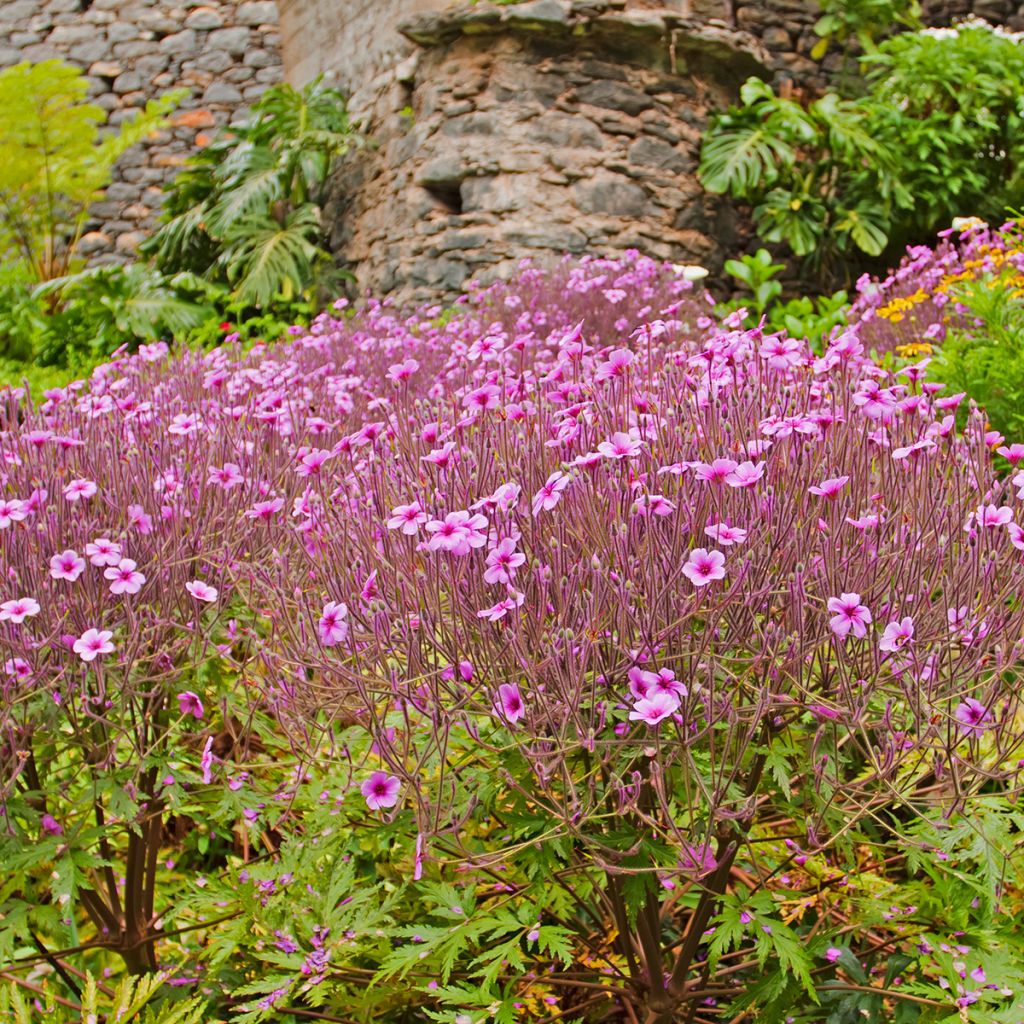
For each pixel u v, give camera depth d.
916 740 1.62
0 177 11.52
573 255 8.42
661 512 1.67
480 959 1.74
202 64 13.52
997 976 1.72
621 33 8.62
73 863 1.90
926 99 8.96
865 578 1.71
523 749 1.58
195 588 2.00
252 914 1.98
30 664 1.87
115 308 9.02
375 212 9.70
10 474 2.35
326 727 1.81
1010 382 3.57
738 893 1.76
